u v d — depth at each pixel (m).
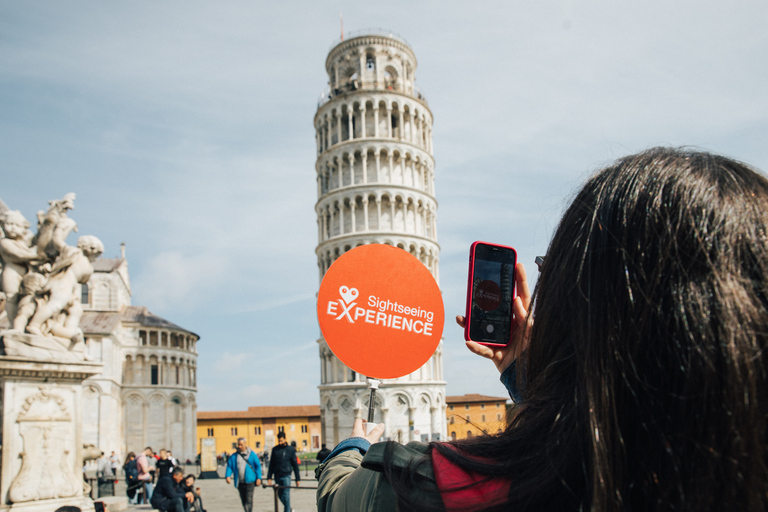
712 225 1.06
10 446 11.01
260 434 129.00
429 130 67.94
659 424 0.95
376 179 61.59
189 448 93.56
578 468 1.05
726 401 0.90
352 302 2.74
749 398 0.89
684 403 0.93
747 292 0.98
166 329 93.62
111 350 81.44
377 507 1.28
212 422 127.19
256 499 27.58
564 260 1.25
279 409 135.88
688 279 1.02
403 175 62.38
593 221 1.21
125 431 87.12
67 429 11.86
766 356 0.92
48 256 12.09
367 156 62.38
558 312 1.24
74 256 12.35
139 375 90.12
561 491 1.04
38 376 11.51
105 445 78.00
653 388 0.98
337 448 2.02
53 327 11.95
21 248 11.78
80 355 12.26
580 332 1.11
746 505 0.86
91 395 78.88
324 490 1.75
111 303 92.50
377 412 54.88
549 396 1.20
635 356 1.01
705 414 0.91
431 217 65.00
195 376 100.31
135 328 91.50
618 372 1.02
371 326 2.73
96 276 92.62
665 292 1.02
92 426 78.00
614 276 1.10
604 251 1.14
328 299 2.72
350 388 55.78
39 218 12.12
